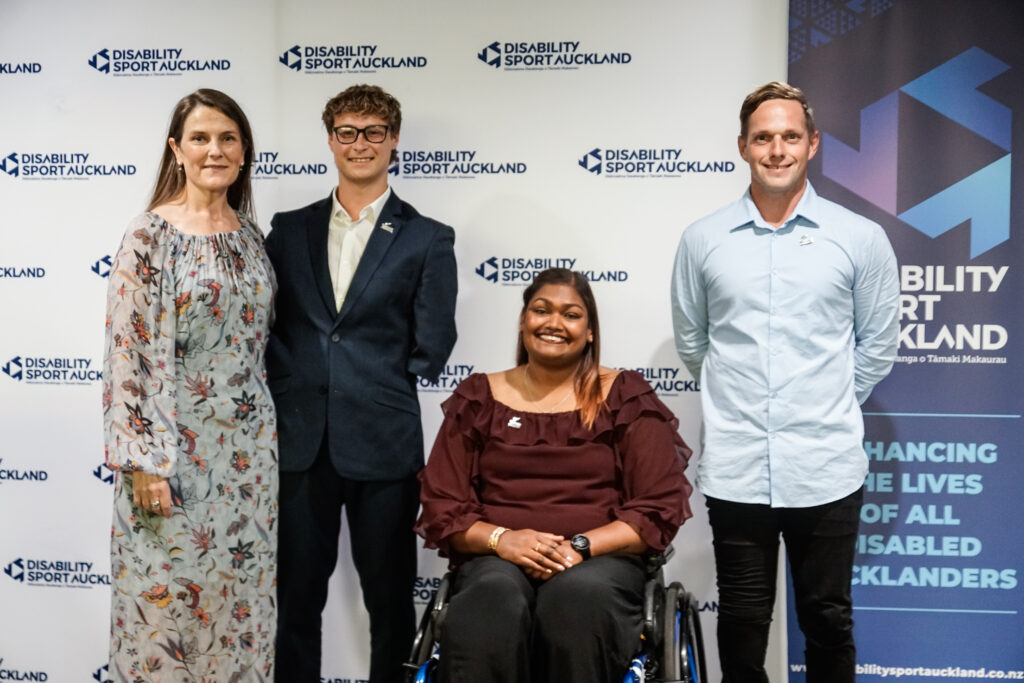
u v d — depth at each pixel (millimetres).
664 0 3184
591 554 2381
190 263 2486
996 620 3154
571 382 2613
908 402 3152
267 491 2633
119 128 3359
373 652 2834
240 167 2672
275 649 2801
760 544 2674
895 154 3119
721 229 2725
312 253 2789
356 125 2771
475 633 2168
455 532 2455
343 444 2701
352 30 3281
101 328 3396
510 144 3264
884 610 3189
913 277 3133
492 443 2549
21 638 3477
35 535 3447
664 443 2520
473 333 3312
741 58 3168
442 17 3256
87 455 3420
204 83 3334
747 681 2732
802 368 2619
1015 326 3113
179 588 2502
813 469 2609
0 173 3400
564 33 3225
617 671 2207
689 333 2822
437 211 3305
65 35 3354
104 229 3383
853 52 3111
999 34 3072
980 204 3104
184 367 2494
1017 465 3127
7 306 3420
